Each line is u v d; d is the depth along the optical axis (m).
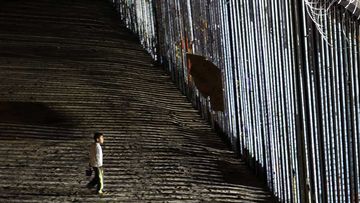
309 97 10.93
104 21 24.86
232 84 14.80
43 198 11.16
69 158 12.95
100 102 16.34
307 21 10.64
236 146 14.94
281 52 11.80
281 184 12.54
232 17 14.28
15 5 24.69
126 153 13.70
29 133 13.88
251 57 13.46
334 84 10.13
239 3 13.80
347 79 9.80
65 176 12.16
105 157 13.37
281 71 11.93
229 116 15.27
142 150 13.98
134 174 12.76
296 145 11.59
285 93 11.88
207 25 15.74
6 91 16.16
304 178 11.38
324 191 10.81
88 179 12.15
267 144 13.12
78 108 15.74
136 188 12.14
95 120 15.16
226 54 14.89
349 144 10.02
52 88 16.80
